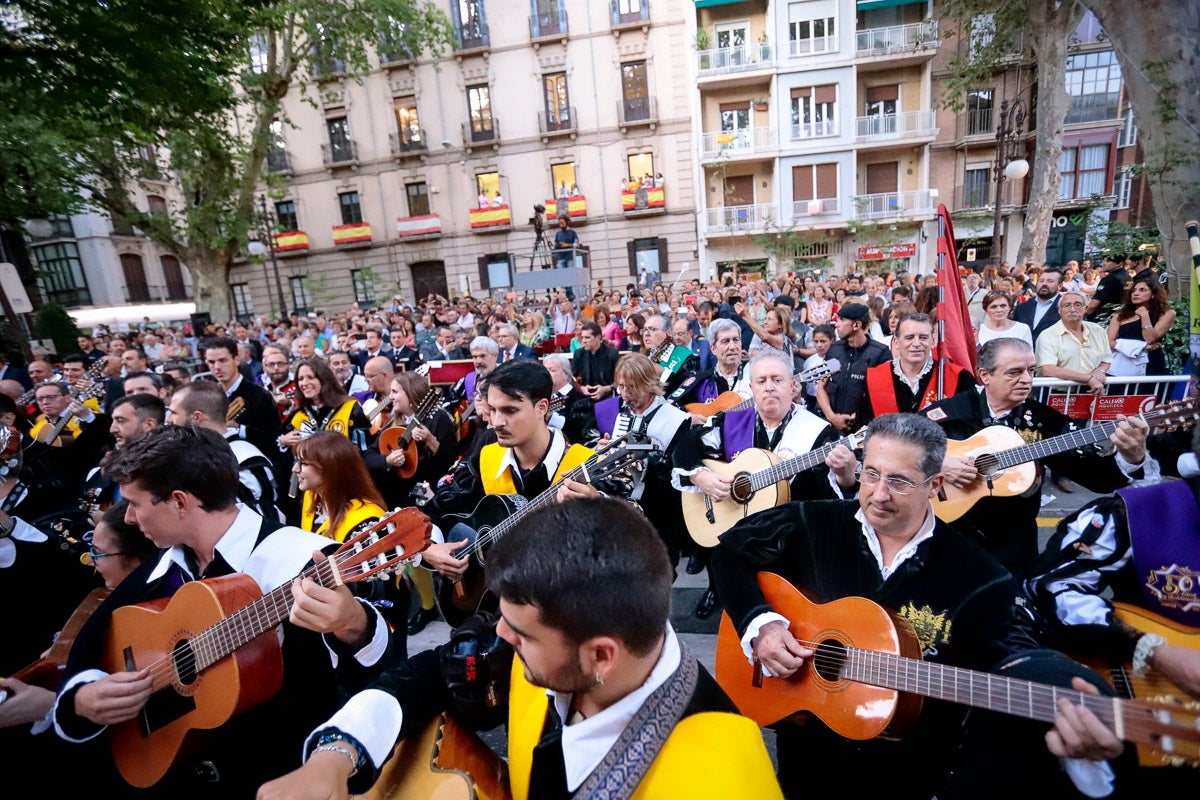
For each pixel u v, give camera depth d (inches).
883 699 59.9
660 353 233.6
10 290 420.8
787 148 957.2
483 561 92.4
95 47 282.8
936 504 97.9
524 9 984.9
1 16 298.4
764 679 70.5
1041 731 50.1
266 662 61.1
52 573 103.7
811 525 72.9
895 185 980.6
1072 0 544.1
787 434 121.6
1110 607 58.9
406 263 1093.8
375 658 62.2
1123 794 45.1
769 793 37.5
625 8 967.6
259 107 816.9
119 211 757.9
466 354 390.0
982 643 58.8
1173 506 58.2
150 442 64.2
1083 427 103.6
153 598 69.2
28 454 169.2
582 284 634.8
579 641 37.4
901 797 61.3
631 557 38.2
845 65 922.7
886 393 144.3
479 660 54.6
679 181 998.4
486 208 1032.8
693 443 129.3
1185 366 190.4
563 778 40.6
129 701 60.7
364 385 229.3
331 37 794.2
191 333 760.3
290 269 1131.9
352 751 47.2
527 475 104.7
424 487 126.8
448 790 48.1
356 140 1068.5
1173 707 41.5
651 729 39.0
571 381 196.7
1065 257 933.2
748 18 948.0
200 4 303.7
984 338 198.8
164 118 387.9
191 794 66.9
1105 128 904.3
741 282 755.4
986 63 586.6
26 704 66.1
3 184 627.8
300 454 100.3
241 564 66.6
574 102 1002.7
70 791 76.3
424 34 868.6
